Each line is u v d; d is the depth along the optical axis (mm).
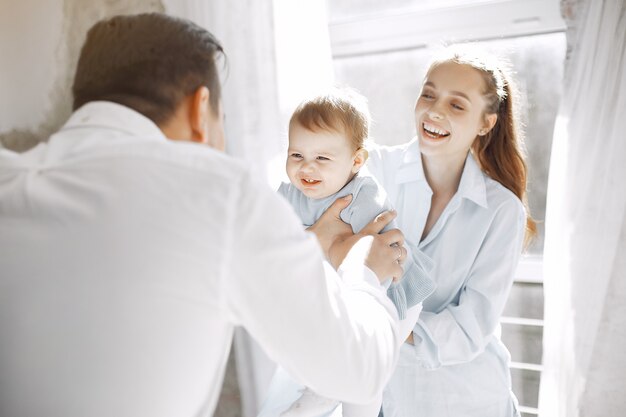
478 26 1573
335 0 1753
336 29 1745
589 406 1512
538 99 1616
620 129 1307
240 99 1570
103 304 526
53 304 534
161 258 525
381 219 963
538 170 1664
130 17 657
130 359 526
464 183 1168
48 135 1760
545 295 1445
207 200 538
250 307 557
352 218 1057
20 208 555
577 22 1326
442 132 1125
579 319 1411
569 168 1364
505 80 1178
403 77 1738
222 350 597
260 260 543
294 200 1167
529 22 1513
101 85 632
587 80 1319
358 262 790
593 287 1392
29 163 582
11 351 543
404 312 1023
